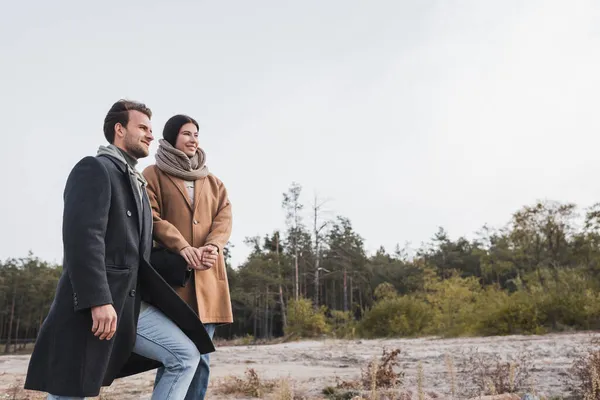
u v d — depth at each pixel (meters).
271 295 55.25
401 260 76.56
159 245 3.31
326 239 49.94
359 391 4.93
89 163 2.46
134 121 2.76
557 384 5.14
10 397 5.41
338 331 26.02
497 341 13.56
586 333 15.54
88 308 2.27
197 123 3.61
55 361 2.24
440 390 5.07
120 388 5.97
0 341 68.69
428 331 21.77
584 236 25.69
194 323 2.67
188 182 3.53
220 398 5.22
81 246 2.28
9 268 72.44
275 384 5.69
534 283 25.86
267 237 63.62
